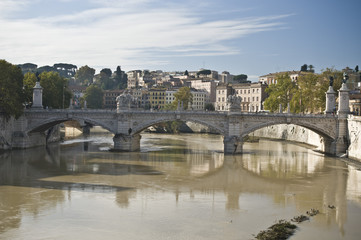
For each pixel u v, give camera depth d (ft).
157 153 355.56
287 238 146.30
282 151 386.52
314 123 350.23
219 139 513.45
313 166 296.71
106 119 360.69
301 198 202.08
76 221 161.99
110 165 287.69
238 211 178.29
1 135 342.64
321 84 441.27
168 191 212.64
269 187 225.56
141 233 149.89
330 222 164.45
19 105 340.59
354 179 249.14
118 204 186.19
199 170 275.18
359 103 414.82
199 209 180.24
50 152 348.18
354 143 324.80
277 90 491.72
